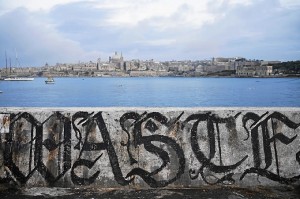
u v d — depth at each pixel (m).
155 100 71.38
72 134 4.44
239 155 4.48
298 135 4.55
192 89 123.06
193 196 4.07
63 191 4.22
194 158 4.45
